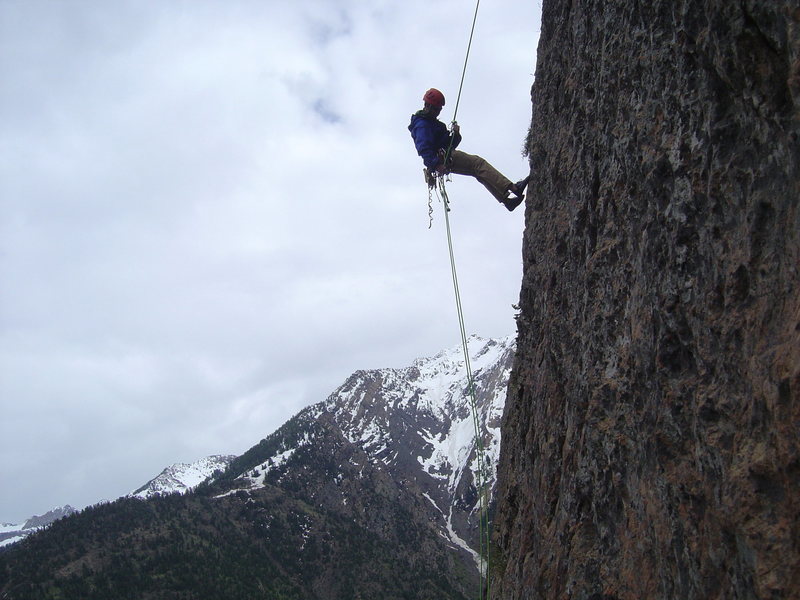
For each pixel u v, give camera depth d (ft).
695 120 17.76
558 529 26.32
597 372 24.09
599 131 25.75
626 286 22.31
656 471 18.76
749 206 15.08
